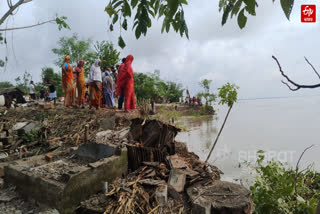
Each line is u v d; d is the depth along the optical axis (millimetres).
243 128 12828
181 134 10648
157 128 4289
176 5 1320
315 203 3023
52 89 11594
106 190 3025
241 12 1193
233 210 2545
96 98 7594
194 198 2801
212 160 6324
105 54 18125
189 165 3965
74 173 2770
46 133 5746
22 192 2924
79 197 2787
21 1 2297
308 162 6156
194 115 21781
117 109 7973
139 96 24391
